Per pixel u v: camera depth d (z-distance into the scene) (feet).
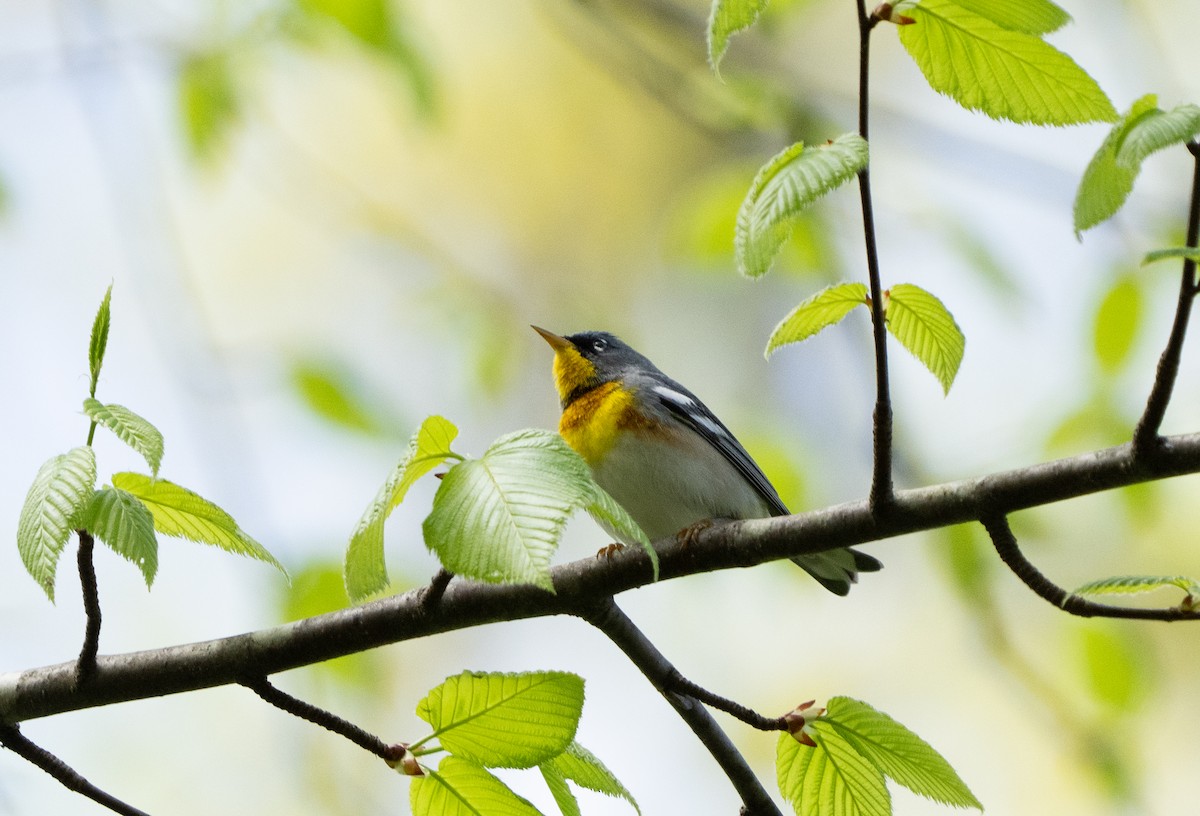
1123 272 32.94
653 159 63.98
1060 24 16.29
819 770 19.08
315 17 34.17
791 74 40.45
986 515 19.11
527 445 15.69
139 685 21.17
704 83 39.91
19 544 15.76
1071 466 18.65
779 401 55.88
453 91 61.21
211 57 35.27
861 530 20.39
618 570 21.57
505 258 61.93
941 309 19.13
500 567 14.28
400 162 62.13
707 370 57.67
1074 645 34.73
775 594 43.11
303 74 37.17
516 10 63.57
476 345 42.27
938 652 55.72
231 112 35.70
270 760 45.60
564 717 16.96
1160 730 51.93
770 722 18.85
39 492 16.07
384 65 34.63
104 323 16.66
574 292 48.78
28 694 21.20
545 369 58.39
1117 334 32.86
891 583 57.21
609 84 63.98
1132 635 34.42
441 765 17.60
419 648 55.83
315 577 32.22
